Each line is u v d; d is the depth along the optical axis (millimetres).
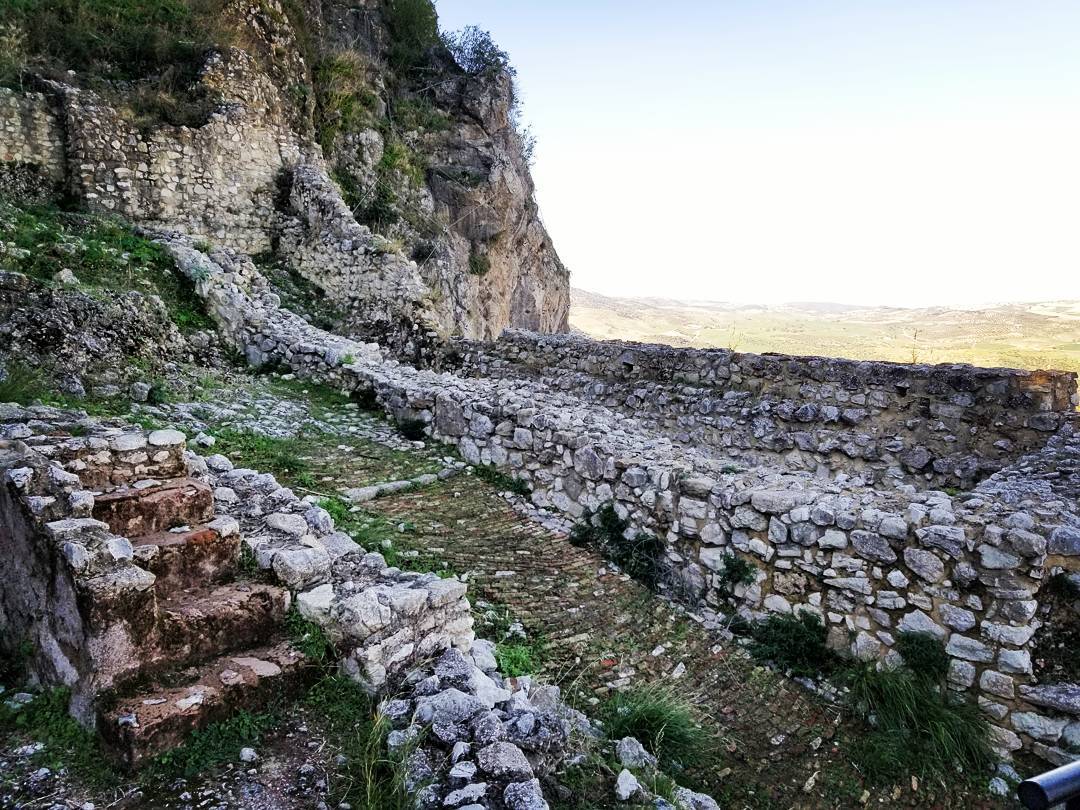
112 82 14203
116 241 11148
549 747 3342
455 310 20000
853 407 9914
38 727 3068
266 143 15719
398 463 7914
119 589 3051
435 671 3664
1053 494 6820
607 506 6738
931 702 4734
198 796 2801
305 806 2820
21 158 12148
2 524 3537
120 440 4164
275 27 17438
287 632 3738
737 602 5875
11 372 6750
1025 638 4641
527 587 5742
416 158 21141
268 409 8820
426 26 23578
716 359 11250
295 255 15562
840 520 5355
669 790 3584
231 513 4555
